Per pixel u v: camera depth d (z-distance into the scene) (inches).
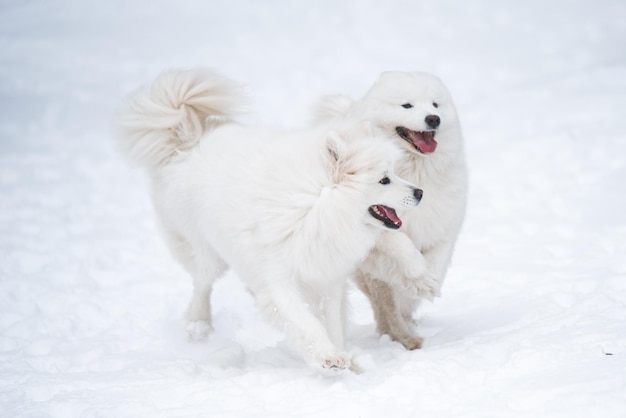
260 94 837.2
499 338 231.6
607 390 176.7
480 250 362.3
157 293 326.6
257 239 221.1
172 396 209.8
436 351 227.9
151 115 263.0
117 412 198.5
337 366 211.8
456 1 1346.0
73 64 1023.0
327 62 995.3
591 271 305.3
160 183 270.4
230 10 1378.0
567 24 1122.7
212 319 285.7
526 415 171.8
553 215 406.0
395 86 255.8
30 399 220.1
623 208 399.5
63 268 361.1
